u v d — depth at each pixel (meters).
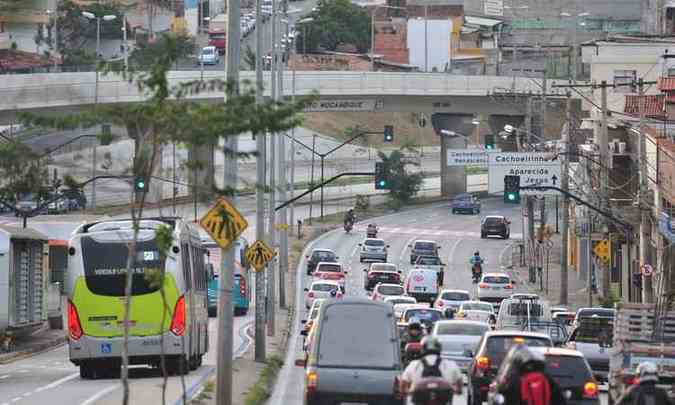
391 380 51.88
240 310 149.12
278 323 134.12
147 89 51.78
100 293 74.06
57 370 86.50
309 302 146.25
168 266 73.88
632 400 38.72
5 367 90.06
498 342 57.97
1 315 102.88
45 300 121.00
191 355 78.50
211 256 146.00
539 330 94.19
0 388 71.12
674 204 128.38
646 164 127.88
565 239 154.25
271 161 131.75
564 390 50.69
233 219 56.44
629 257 136.25
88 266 74.31
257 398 63.66
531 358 35.66
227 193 49.16
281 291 152.38
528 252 197.12
